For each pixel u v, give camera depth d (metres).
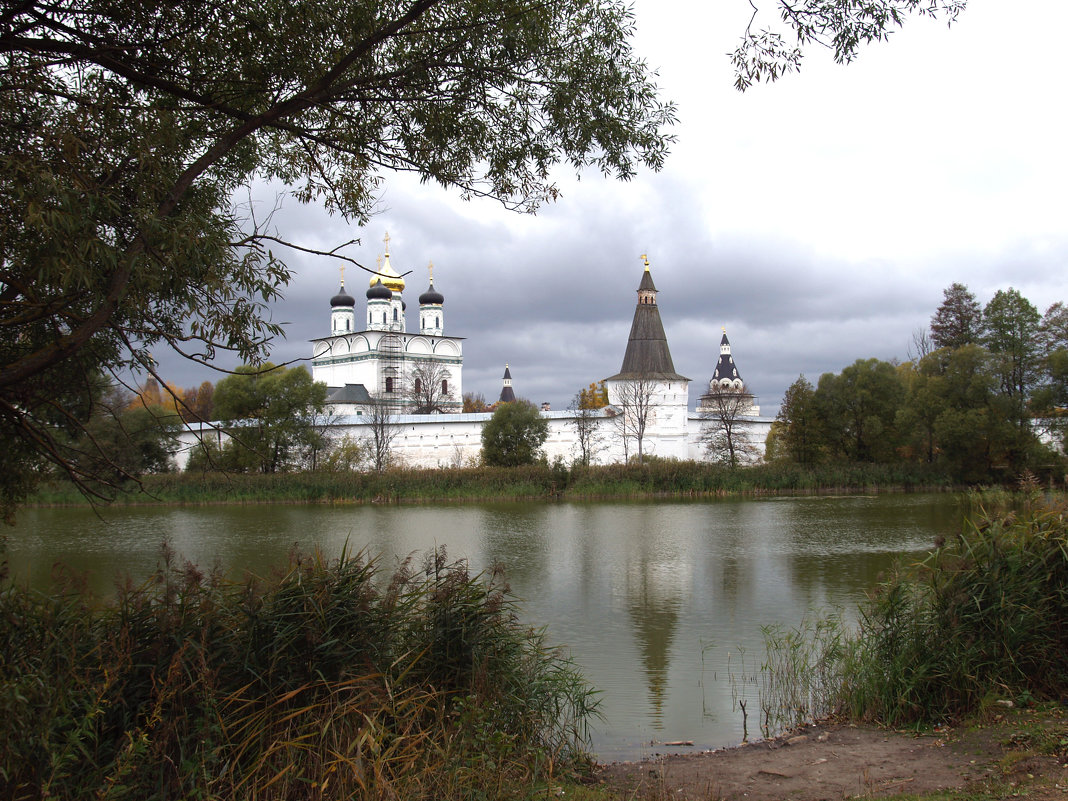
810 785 6.63
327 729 6.23
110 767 5.50
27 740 5.27
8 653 6.27
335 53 7.93
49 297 5.98
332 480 46.88
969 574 8.59
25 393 6.99
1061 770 6.03
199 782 5.70
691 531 29.86
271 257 6.80
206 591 6.74
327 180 8.83
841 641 12.14
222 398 56.12
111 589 17.27
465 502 45.66
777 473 51.97
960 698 8.23
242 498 45.28
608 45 8.40
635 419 70.44
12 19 6.32
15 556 23.62
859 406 56.47
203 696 5.98
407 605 7.54
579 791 6.57
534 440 58.41
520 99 8.48
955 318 70.06
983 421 46.78
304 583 7.02
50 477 9.20
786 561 21.97
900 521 32.50
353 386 87.56
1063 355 47.31
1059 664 8.26
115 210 5.93
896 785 6.39
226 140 6.88
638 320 79.94
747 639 13.24
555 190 9.09
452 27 7.55
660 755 8.02
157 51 7.35
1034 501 9.48
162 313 7.33
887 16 7.15
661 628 14.15
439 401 97.50
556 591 17.92
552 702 8.36
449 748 6.21
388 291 98.12
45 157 5.70
